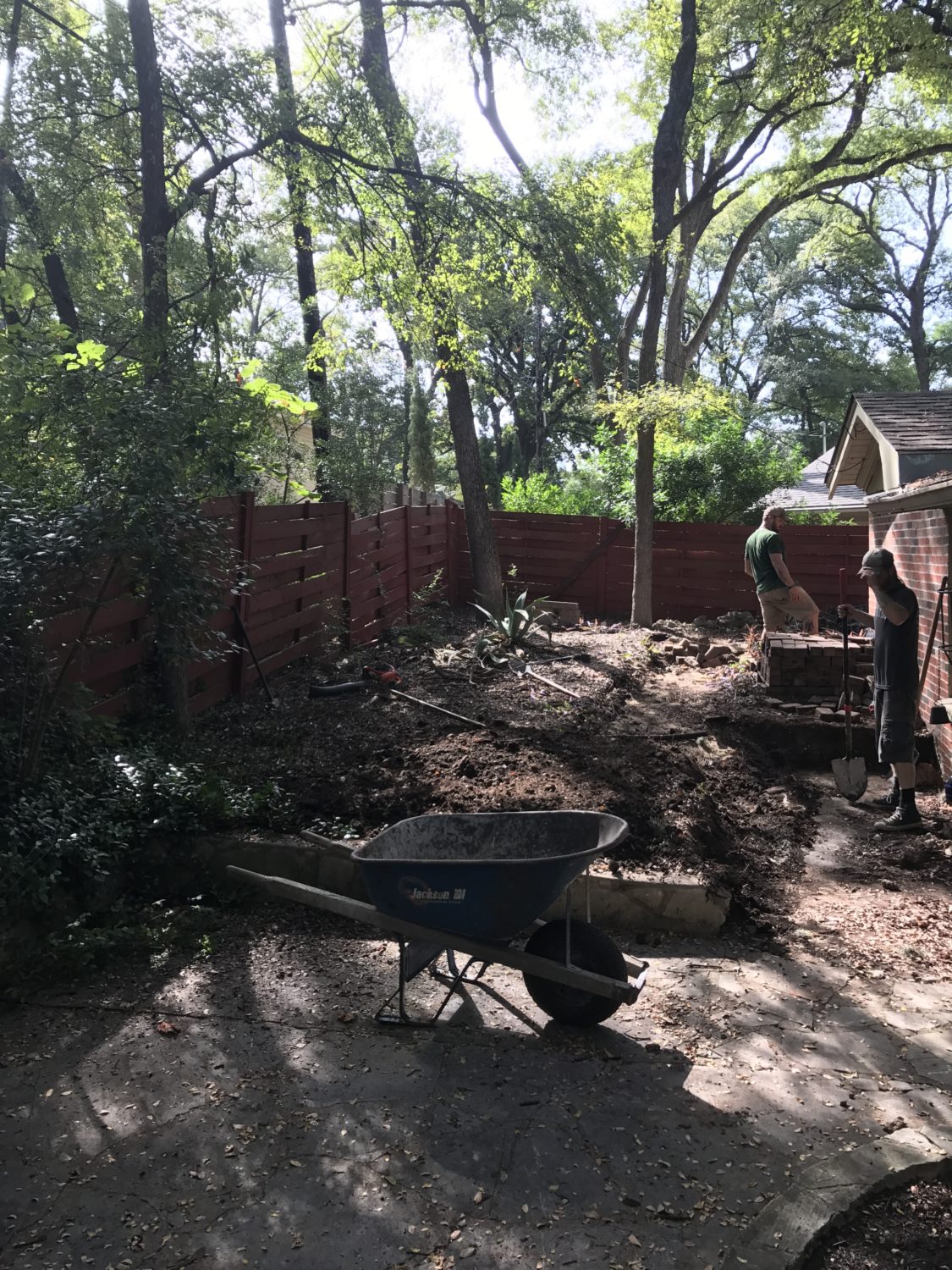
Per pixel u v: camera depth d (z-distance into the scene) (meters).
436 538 13.89
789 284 40.38
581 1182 2.74
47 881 4.02
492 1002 3.90
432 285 10.23
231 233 8.66
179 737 6.18
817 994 3.99
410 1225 2.55
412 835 3.85
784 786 7.02
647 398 12.23
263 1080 3.26
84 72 8.47
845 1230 2.61
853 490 22.92
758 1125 3.04
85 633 4.80
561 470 43.91
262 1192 2.68
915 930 4.68
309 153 9.42
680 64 12.98
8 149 8.73
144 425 5.15
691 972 4.16
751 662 10.14
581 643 11.48
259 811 5.13
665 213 13.06
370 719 7.21
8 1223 2.55
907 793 6.19
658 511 15.65
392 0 14.84
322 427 13.38
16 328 7.19
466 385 12.95
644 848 4.95
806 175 21.16
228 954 4.25
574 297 10.34
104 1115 3.04
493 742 6.60
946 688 7.05
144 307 7.93
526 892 3.43
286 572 8.58
